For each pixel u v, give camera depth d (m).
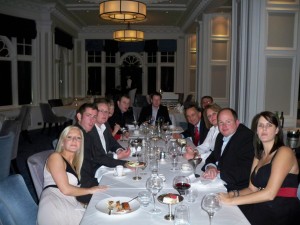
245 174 2.52
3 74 7.74
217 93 7.68
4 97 7.81
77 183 2.27
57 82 9.52
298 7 4.11
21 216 1.86
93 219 1.63
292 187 2.03
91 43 11.88
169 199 1.78
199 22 7.90
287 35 4.18
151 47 11.92
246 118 4.33
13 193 1.87
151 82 12.48
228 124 2.69
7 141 3.73
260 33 4.12
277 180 1.93
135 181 2.26
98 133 3.22
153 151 2.94
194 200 1.87
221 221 1.61
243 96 4.43
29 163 2.45
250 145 2.61
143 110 5.66
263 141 2.16
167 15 9.45
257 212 2.09
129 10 4.55
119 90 11.81
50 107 7.71
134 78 12.46
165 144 3.62
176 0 7.74
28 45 8.24
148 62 12.42
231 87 4.89
